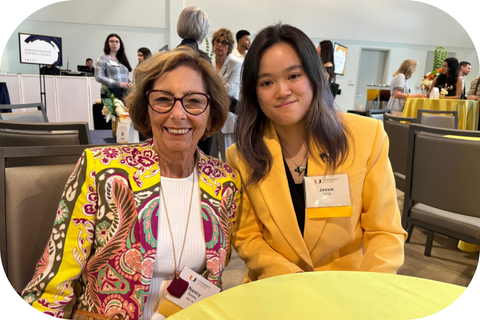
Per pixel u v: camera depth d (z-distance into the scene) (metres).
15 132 1.47
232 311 0.60
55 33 8.14
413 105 4.94
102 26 8.32
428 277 1.90
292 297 0.65
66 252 0.82
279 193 1.10
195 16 2.44
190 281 0.89
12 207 0.88
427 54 9.66
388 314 0.60
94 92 6.39
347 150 1.08
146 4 8.35
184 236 0.92
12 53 7.94
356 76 9.58
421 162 1.76
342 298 0.65
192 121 0.90
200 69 0.92
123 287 0.84
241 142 1.13
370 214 1.12
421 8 9.24
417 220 1.91
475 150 1.52
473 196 1.57
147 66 0.90
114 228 0.84
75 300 0.91
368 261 1.05
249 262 1.14
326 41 2.76
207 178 0.99
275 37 1.00
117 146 0.93
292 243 1.09
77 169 0.86
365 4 9.01
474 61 9.67
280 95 1.00
